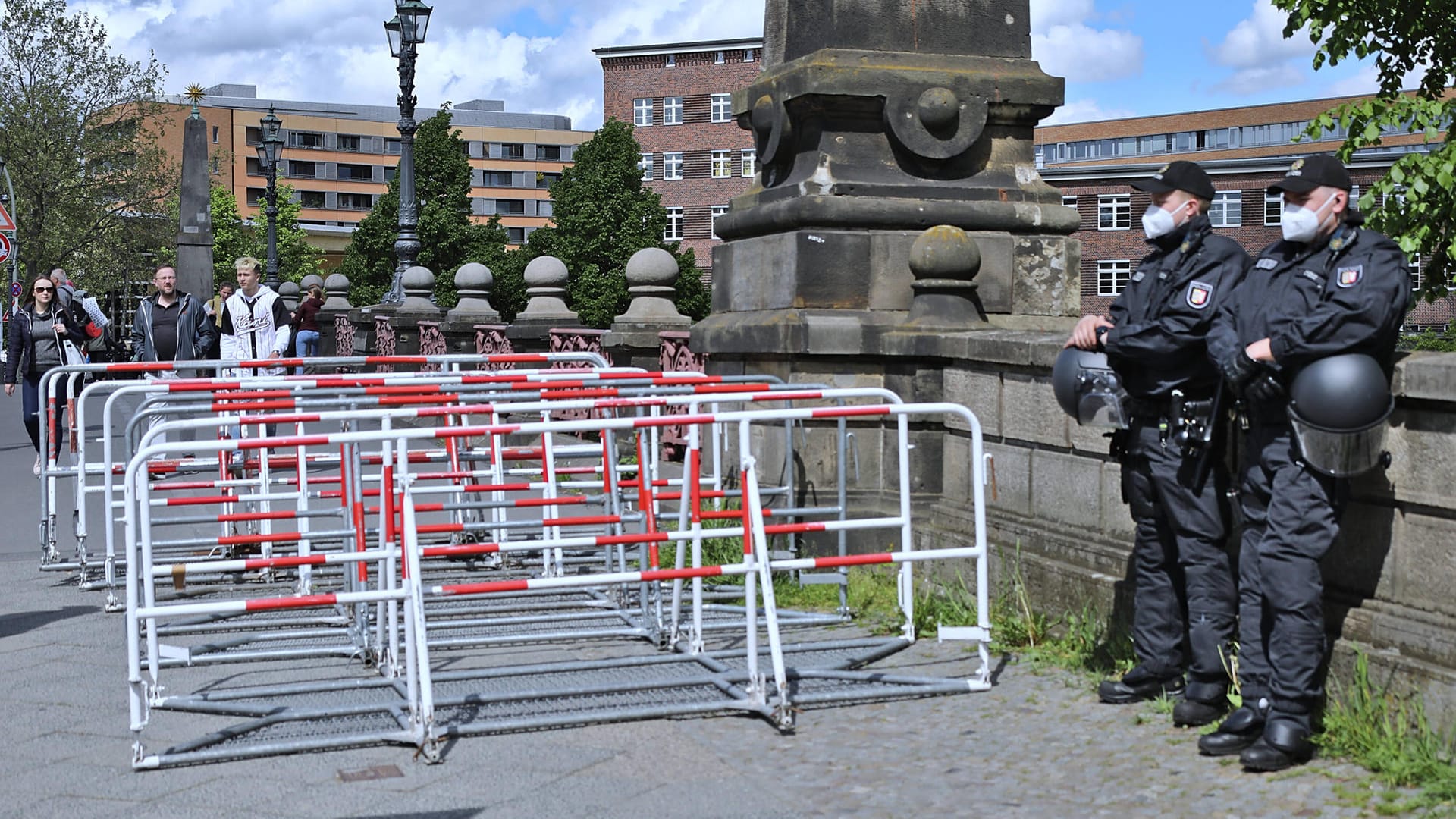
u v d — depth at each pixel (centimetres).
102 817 460
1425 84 1327
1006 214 953
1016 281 959
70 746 545
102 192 5422
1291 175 467
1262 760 473
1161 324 523
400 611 748
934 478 871
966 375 821
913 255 893
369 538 1001
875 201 928
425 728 523
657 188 10525
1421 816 421
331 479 951
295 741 534
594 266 7450
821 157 934
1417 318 6712
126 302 5616
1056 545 711
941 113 929
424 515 1130
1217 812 439
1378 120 1216
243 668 680
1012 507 774
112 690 633
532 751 532
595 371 891
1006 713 572
